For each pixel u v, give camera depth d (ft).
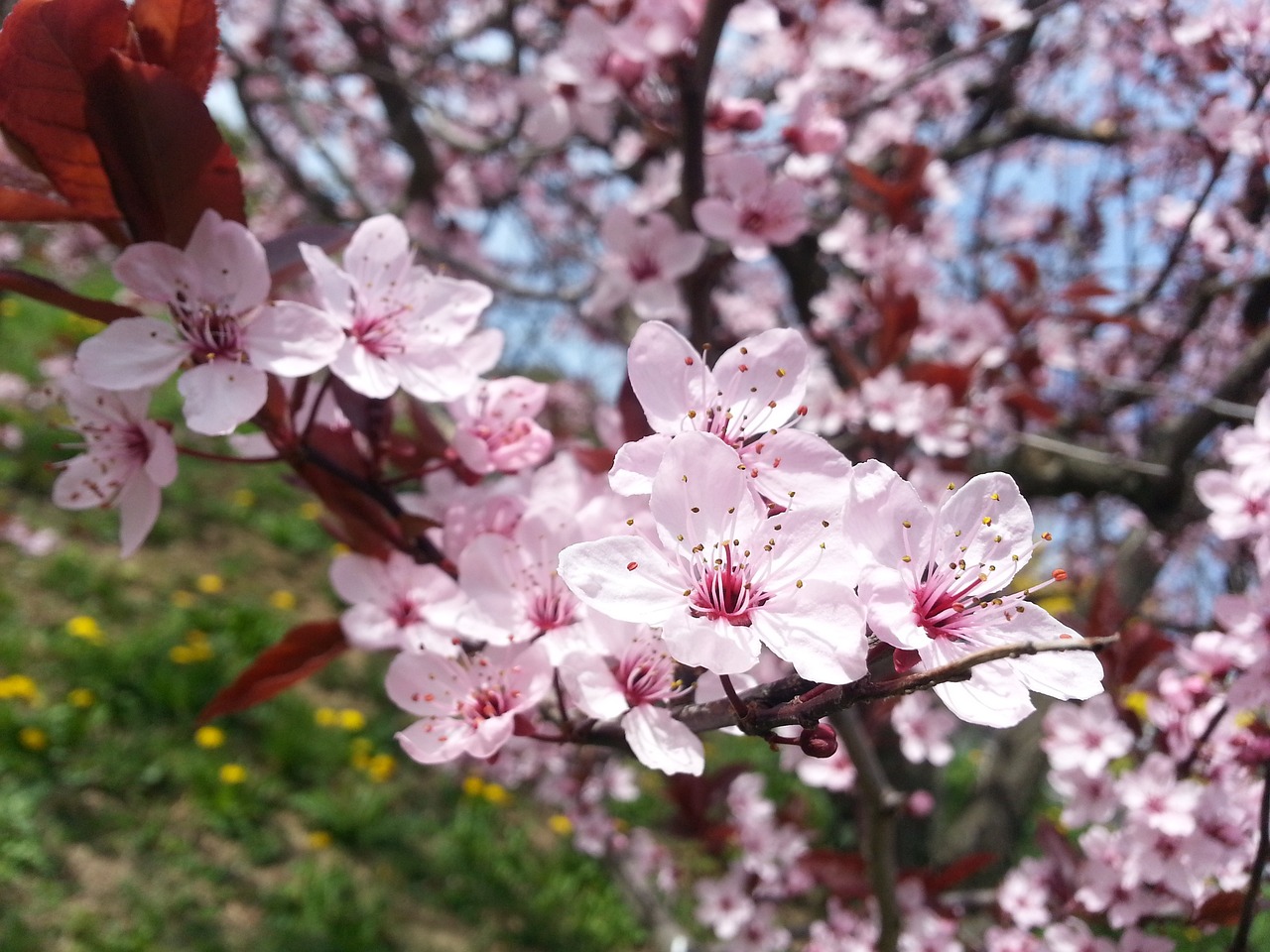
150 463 4.58
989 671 3.30
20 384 27.45
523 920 18.88
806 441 3.78
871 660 3.41
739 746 23.03
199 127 4.11
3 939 13.76
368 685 23.93
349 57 21.03
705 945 11.98
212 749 19.33
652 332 3.98
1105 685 7.11
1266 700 5.55
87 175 4.32
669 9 7.48
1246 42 8.80
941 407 9.53
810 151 9.09
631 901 13.20
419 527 5.13
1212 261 11.06
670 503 3.46
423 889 18.63
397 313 4.88
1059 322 11.84
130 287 4.23
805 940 11.49
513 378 5.38
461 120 19.44
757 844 11.25
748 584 3.40
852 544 3.34
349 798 19.67
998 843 11.72
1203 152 11.24
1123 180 14.76
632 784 13.83
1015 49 15.58
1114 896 6.88
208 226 4.29
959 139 16.71
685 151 7.91
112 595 22.75
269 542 28.86
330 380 5.07
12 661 19.44
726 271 17.04
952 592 3.47
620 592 3.37
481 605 4.47
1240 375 10.93
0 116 4.04
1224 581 13.98
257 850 17.44
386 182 24.18
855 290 12.87
